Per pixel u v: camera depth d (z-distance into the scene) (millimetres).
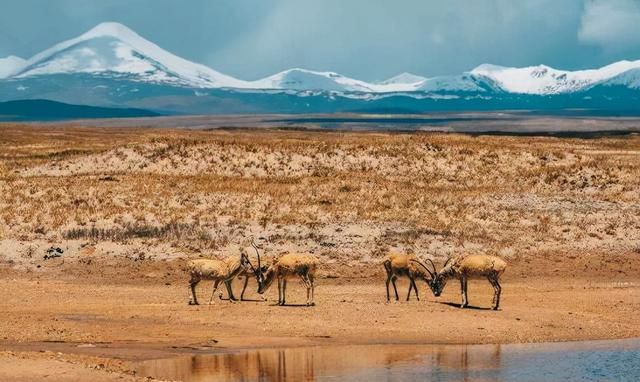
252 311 62750
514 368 47812
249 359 49438
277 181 128000
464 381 44688
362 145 145625
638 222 106250
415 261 68438
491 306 66688
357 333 56625
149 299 69625
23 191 115875
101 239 92688
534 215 109375
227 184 122688
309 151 142750
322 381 44375
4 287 75625
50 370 42750
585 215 109750
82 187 118625
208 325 58281
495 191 123062
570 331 58500
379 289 76500
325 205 111188
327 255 90938
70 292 73438
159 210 106938
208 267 66312
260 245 93562
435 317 61250
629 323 61750
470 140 155250
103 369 43906
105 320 59750
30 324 57969
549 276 85875
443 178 133750
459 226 102812
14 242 90500
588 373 46781
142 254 88750
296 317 60750
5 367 43094
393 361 49375
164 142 144125
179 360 48969
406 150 143625
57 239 92438
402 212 107812
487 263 65125
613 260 92500
